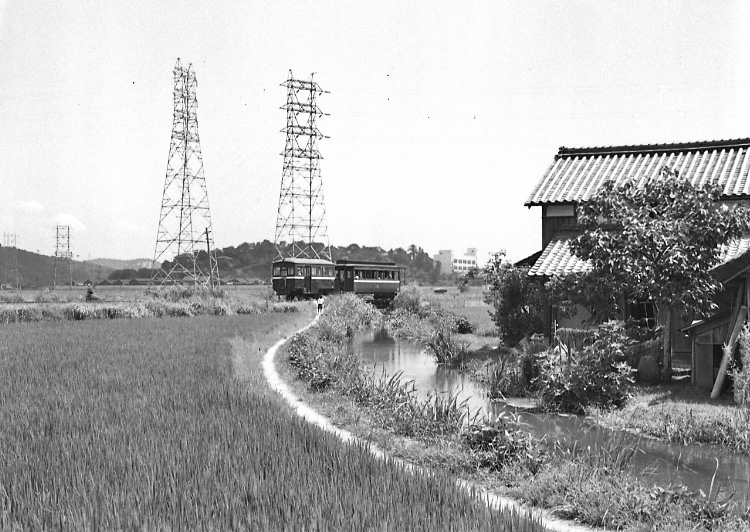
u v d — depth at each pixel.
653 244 14.75
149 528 5.52
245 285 101.44
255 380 14.48
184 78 60.78
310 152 66.31
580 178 24.03
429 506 6.27
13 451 7.90
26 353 18.02
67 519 5.68
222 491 6.47
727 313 14.18
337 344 26.34
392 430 11.34
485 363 19.14
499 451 9.38
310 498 6.35
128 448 7.99
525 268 22.42
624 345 15.75
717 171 22.08
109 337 22.83
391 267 55.03
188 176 59.66
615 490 7.89
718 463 9.94
